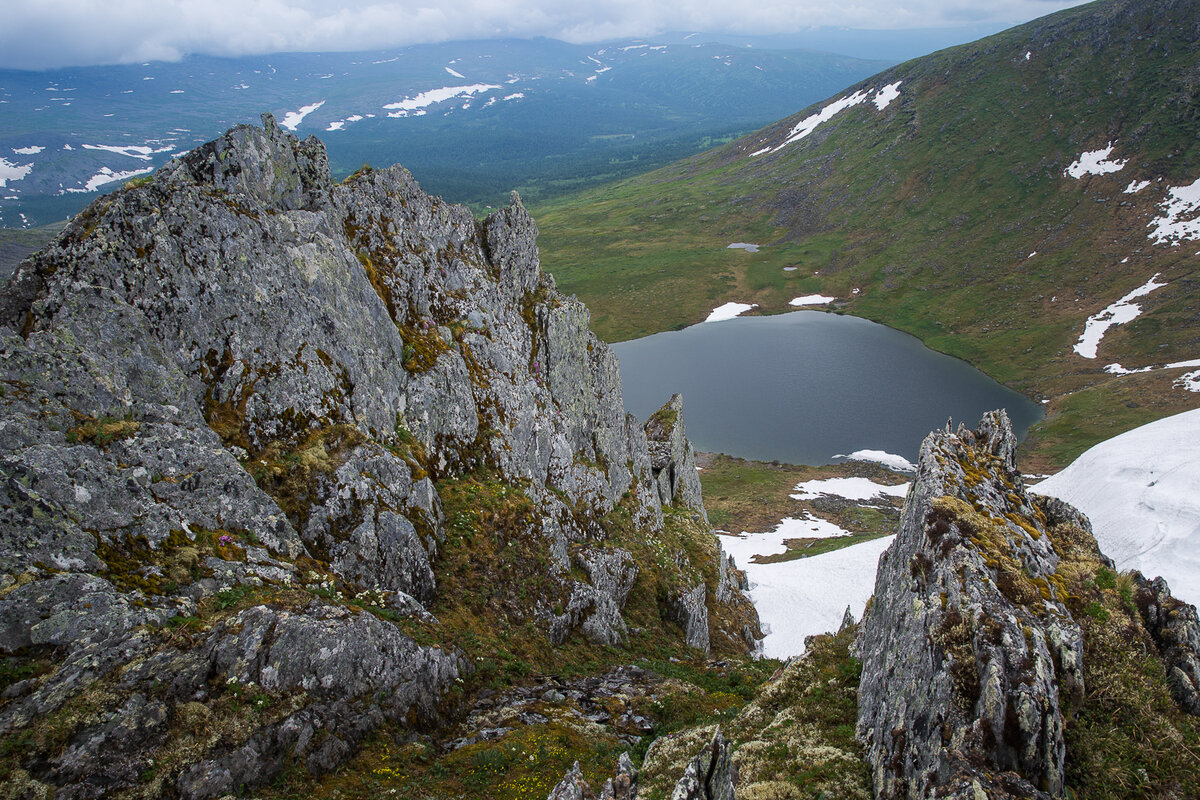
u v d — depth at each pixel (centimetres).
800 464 12888
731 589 6481
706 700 3120
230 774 1695
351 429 2977
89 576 1803
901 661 2038
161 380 2375
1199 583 6069
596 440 5672
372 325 3459
